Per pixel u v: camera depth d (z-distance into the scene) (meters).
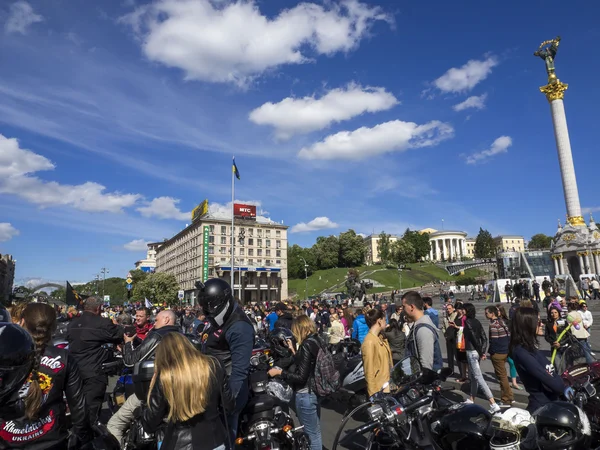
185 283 113.56
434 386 3.97
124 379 6.28
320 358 4.93
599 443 3.51
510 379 10.60
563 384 4.02
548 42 59.00
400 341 10.16
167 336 3.07
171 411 2.85
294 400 5.41
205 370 2.96
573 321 9.87
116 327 6.48
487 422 3.44
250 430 4.42
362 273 140.25
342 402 8.00
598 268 55.25
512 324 4.32
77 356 6.14
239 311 4.34
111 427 4.16
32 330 3.18
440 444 3.58
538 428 3.09
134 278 130.00
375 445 3.95
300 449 4.78
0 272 105.44
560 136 58.22
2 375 2.57
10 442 2.86
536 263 64.12
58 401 3.13
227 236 105.88
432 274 139.62
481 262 109.75
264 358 6.73
